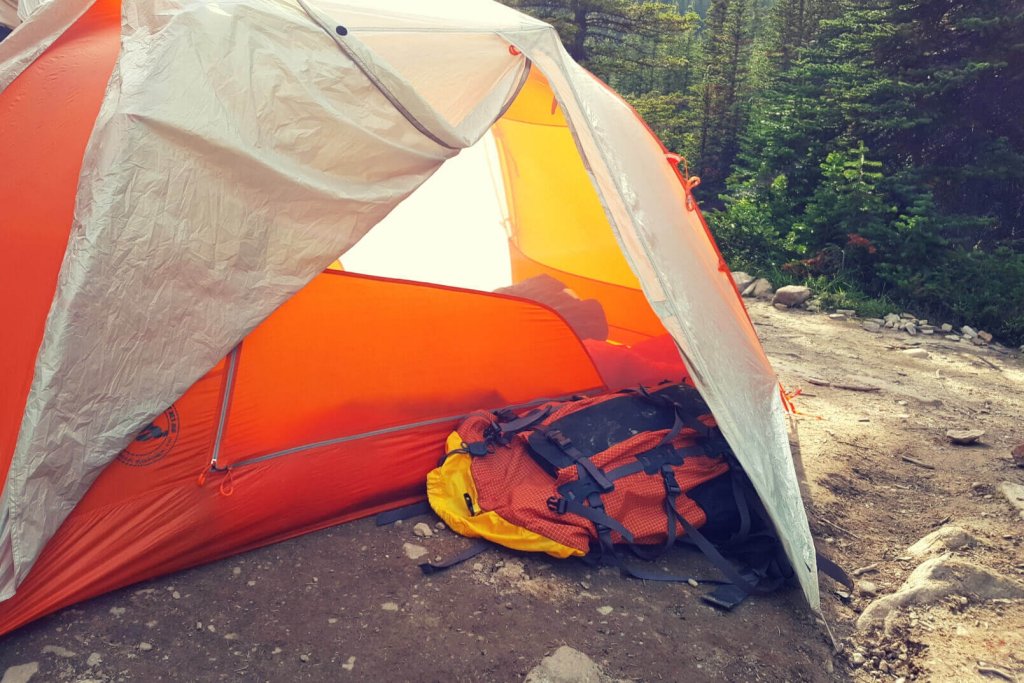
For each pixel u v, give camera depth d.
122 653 2.47
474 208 5.36
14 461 2.47
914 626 2.95
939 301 8.66
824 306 8.71
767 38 22.34
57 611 2.63
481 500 3.30
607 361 4.35
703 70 23.72
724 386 3.38
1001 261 9.24
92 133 2.65
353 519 3.34
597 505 3.21
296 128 2.82
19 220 2.83
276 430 3.11
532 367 3.97
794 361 6.53
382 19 3.21
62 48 3.26
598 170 3.35
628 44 20.22
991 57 10.46
